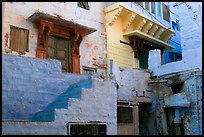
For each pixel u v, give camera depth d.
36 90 10.61
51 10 14.18
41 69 10.88
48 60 11.12
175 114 13.22
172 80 13.82
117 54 16.34
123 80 13.62
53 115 9.09
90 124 9.84
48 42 13.75
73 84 11.52
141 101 14.05
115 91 10.93
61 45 14.24
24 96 10.29
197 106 12.68
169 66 14.37
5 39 12.31
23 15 13.19
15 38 12.77
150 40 17.69
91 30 14.47
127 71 13.90
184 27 14.30
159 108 14.02
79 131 9.50
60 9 14.52
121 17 16.86
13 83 10.12
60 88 11.22
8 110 9.84
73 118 9.43
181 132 13.13
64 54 14.27
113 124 10.55
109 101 10.62
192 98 12.90
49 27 13.32
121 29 16.91
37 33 13.45
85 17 15.48
